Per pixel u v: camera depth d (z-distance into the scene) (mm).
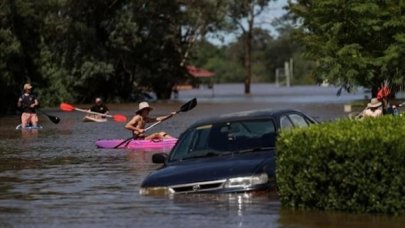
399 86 93500
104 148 49438
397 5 90438
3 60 105625
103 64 127938
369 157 21219
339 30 92688
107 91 136625
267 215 22469
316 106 108000
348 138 21453
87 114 81750
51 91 123125
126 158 42656
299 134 22516
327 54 94062
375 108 47469
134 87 140875
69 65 127688
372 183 21312
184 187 25906
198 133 28859
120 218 23359
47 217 24125
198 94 197250
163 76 141500
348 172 21562
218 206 24078
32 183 32500
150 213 23703
